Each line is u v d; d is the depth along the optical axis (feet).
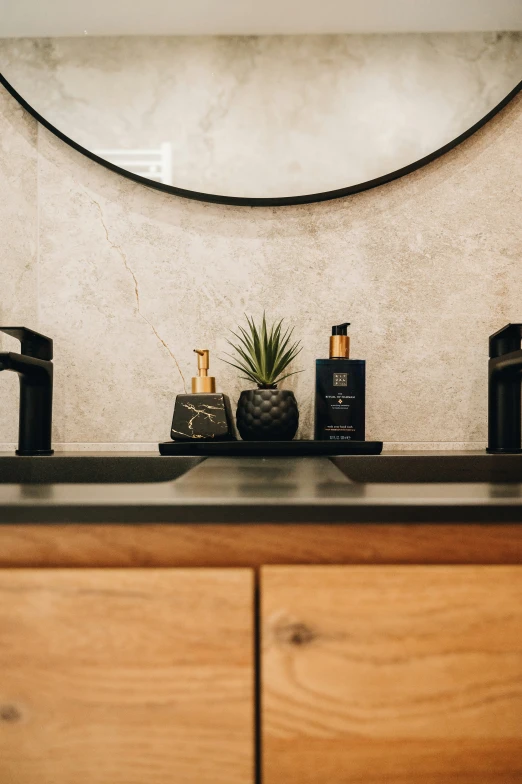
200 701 1.10
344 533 1.15
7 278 2.69
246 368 2.68
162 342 2.69
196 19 2.62
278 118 2.62
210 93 2.63
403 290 2.68
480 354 2.68
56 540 1.16
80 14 2.63
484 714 1.10
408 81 2.61
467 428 2.66
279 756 1.10
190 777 1.10
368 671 1.10
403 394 2.67
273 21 2.62
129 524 1.15
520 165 2.68
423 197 2.68
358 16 2.61
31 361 2.28
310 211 2.69
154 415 2.68
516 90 2.60
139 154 2.63
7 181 2.70
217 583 1.11
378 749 1.10
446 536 1.15
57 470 2.33
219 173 2.64
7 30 2.64
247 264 2.69
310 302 2.68
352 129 2.61
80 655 1.11
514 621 1.10
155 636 1.11
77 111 2.63
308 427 2.67
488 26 2.60
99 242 2.70
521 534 1.15
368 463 2.30
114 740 1.11
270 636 1.11
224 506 1.11
